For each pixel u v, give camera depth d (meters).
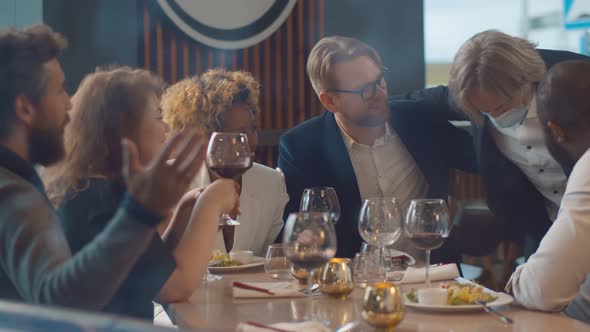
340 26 5.16
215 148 2.14
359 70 2.83
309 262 1.56
